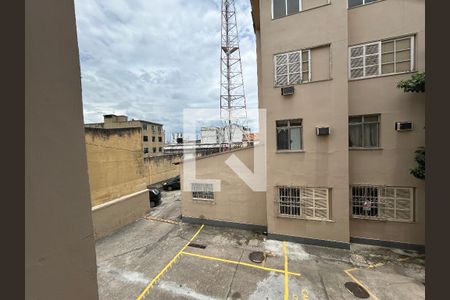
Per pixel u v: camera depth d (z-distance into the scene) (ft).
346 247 27.22
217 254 27.43
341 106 26.43
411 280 21.39
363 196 27.96
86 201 4.99
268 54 29.22
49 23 4.23
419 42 24.84
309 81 27.58
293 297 19.63
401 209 26.58
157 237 33.47
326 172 27.55
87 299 5.04
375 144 27.40
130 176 42.42
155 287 21.44
